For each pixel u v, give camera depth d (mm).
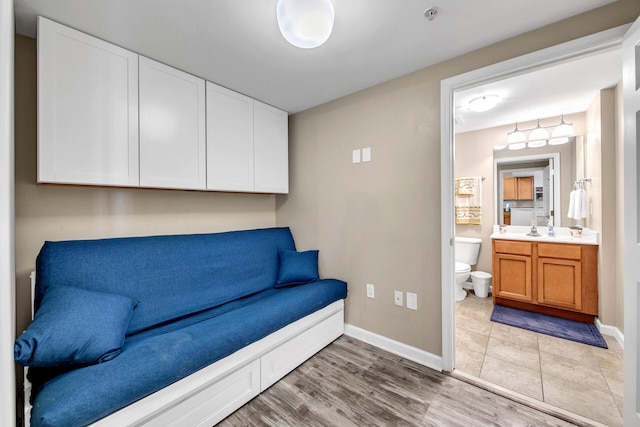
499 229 3645
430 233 2043
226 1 1329
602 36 1415
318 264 2730
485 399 1663
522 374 1919
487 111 3055
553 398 1670
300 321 2055
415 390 1750
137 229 1998
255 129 2504
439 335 2000
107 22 1458
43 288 1408
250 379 1669
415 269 2119
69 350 1159
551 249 2889
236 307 2062
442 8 1414
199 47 1707
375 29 1575
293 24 1284
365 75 2121
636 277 1238
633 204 1263
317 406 1614
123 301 1503
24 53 1567
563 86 2422
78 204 1742
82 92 1519
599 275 2588
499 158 3678
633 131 1262
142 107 1761
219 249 2230
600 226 2525
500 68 1716
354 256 2473
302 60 1886
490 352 2225
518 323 2756
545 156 3391
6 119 788
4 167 783
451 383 1821
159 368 1245
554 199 3346
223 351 1492
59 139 1440
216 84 2195
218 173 2195
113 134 1633
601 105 2457
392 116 2209
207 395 1453
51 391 1052
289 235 2904
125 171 1680
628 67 1290
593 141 2721
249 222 2820
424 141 2057
